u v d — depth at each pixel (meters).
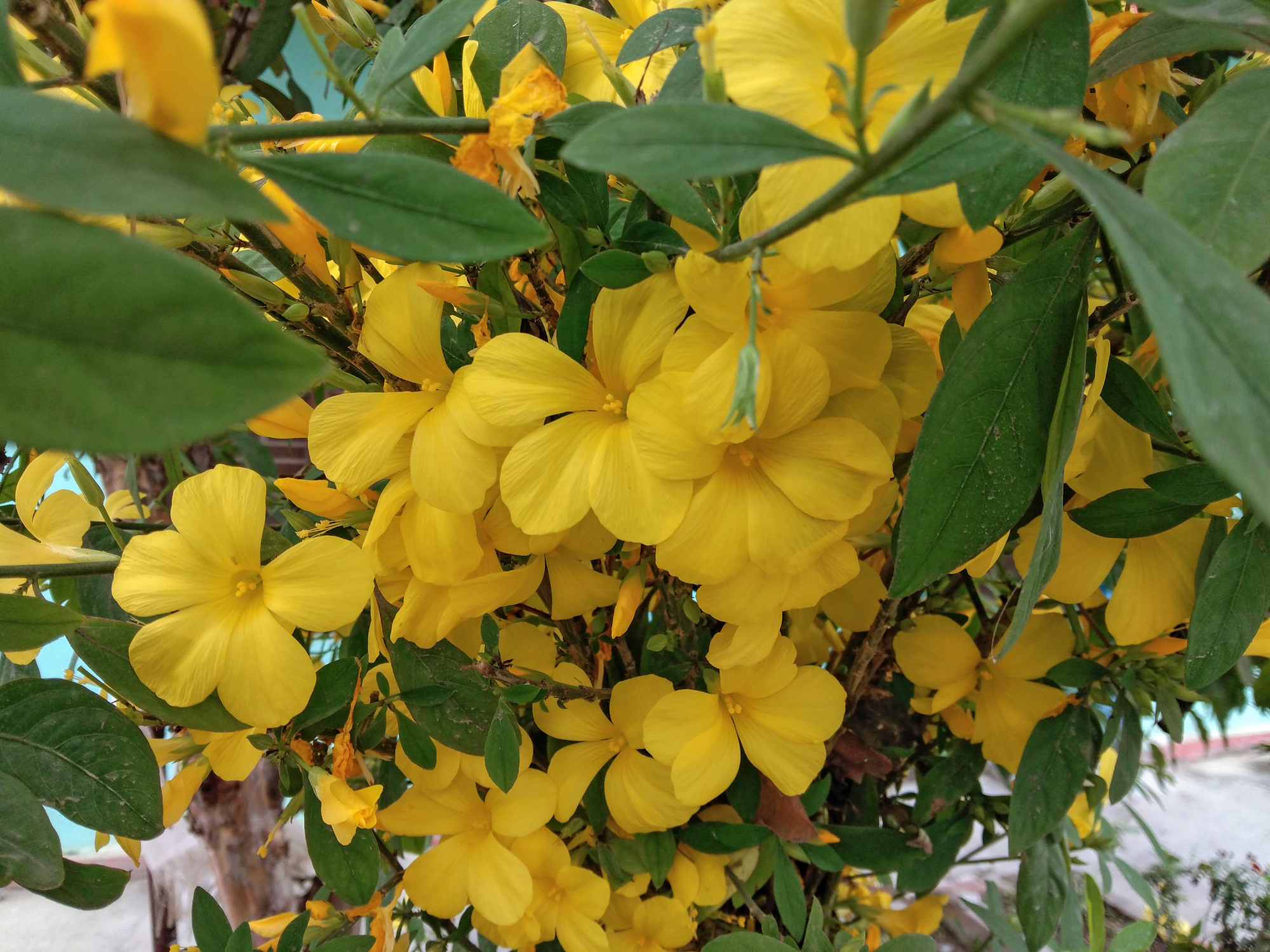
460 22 0.11
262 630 0.15
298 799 0.19
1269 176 0.10
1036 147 0.08
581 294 0.14
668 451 0.13
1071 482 0.16
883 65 0.12
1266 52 0.13
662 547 0.14
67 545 0.19
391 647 0.17
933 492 0.13
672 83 0.13
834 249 0.11
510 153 0.12
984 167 0.11
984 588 0.27
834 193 0.09
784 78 0.11
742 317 0.13
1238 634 0.14
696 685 0.19
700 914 0.21
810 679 0.18
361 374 0.17
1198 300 0.08
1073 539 0.17
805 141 0.09
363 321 0.15
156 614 0.15
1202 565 0.16
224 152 0.10
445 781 0.18
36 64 0.13
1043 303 0.13
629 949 0.20
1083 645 0.21
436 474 0.14
